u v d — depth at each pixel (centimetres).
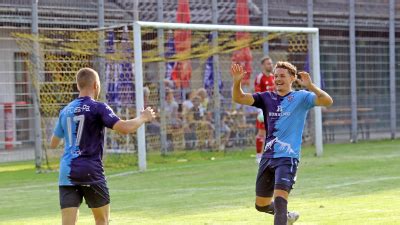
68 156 1516
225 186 2839
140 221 2083
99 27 4084
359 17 5053
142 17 4319
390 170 3198
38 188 3005
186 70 4306
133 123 1488
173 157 4091
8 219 2227
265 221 2014
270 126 1683
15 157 4259
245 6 4475
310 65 4184
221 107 4528
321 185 2748
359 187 2673
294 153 1652
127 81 3919
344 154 4034
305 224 1928
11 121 4262
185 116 4303
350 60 4956
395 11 5219
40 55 3738
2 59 4269
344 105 5041
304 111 1673
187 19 4250
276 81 1706
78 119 1516
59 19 4003
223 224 1981
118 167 3650
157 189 2812
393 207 2188
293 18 4800
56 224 2108
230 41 4325
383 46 5206
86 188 1509
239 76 1686
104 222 1540
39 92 3722
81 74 1564
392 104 5188
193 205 2362
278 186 1612
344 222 1948
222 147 4388
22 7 3922
